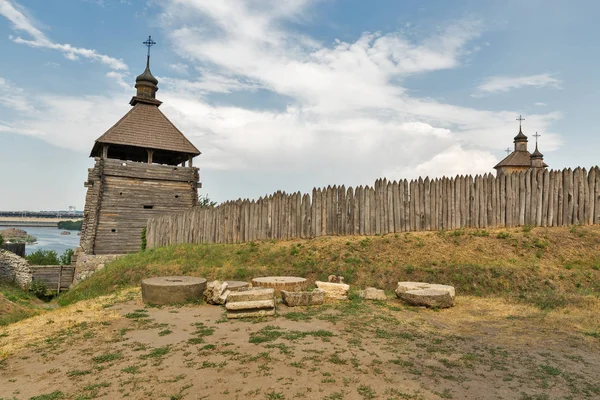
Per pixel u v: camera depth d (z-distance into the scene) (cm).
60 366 561
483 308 938
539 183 1396
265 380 482
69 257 3291
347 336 686
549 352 624
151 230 2414
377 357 579
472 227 1457
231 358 561
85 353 614
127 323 800
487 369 546
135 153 2947
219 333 704
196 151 2728
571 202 1352
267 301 841
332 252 1463
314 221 1686
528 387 486
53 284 2388
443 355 601
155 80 2831
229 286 1065
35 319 897
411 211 1536
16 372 547
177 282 1070
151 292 1012
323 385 470
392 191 1566
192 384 473
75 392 464
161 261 1697
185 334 703
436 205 1508
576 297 976
